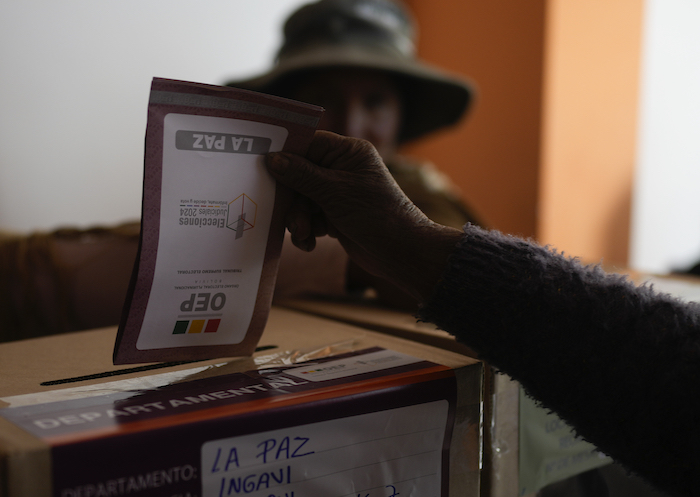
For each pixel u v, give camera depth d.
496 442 0.37
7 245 0.61
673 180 2.40
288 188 0.34
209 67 1.73
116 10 1.52
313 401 0.28
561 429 0.41
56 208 1.47
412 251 0.33
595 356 0.29
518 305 0.30
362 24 1.27
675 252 2.42
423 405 0.32
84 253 0.61
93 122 1.52
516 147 2.04
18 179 1.39
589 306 0.30
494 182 2.13
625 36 2.16
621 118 2.19
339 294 0.64
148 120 0.29
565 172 2.03
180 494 0.25
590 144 2.10
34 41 1.39
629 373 0.28
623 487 0.44
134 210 1.63
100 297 0.60
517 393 0.38
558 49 1.94
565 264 0.32
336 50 1.19
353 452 0.30
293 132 0.33
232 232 0.33
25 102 1.39
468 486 0.35
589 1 2.02
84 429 0.24
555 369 0.30
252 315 0.36
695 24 2.28
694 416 0.27
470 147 2.20
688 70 2.31
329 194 0.33
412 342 0.42
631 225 2.28
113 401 0.28
